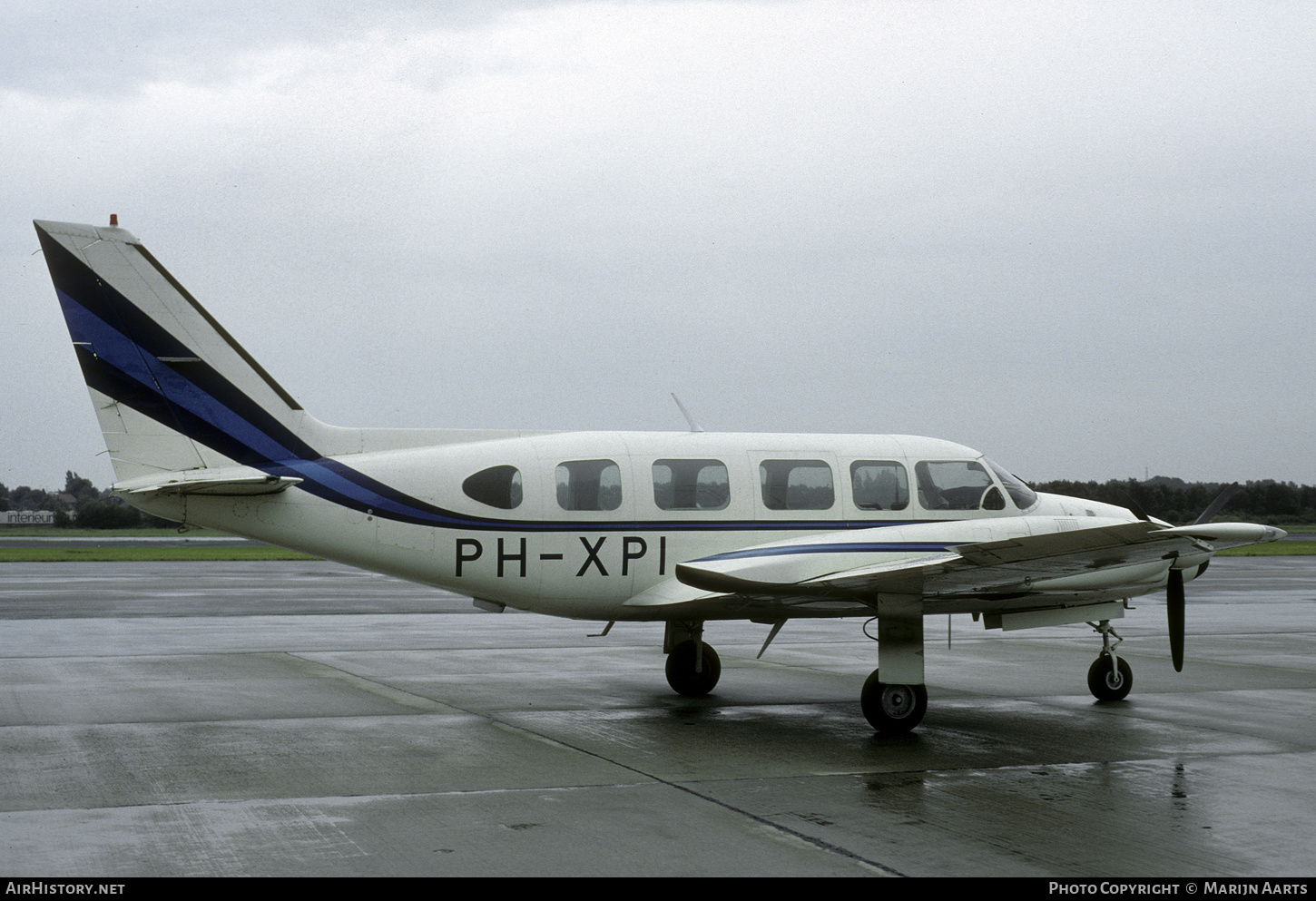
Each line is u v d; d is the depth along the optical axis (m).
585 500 11.02
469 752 8.69
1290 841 6.32
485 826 6.54
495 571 10.80
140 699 11.20
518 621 20.34
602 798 7.25
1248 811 6.98
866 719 10.19
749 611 11.19
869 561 10.27
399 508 10.68
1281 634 18.75
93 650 15.31
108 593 25.59
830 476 11.70
